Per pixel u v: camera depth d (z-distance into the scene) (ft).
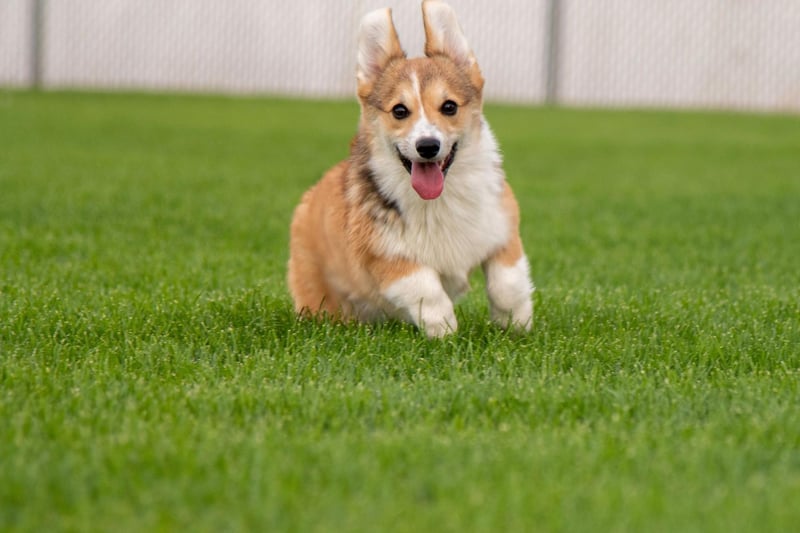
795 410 21.31
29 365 24.62
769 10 111.65
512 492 16.97
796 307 30.91
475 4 117.29
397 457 18.62
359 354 25.67
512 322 27.81
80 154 71.56
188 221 47.50
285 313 30.35
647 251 42.70
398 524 16.20
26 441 19.47
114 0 120.16
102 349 26.08
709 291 34.37
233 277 36.17
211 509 16.81
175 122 93.97
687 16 113.60
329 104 112.16
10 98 108.06
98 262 37.58
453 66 28.14
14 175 60.03
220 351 26.08
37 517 16.56
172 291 32.83
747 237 45.44
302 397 21.99
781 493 17.10
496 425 20.99
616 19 115.24
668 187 62.59
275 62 120.26
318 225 29.35
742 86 113.80
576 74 117.19
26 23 120.67
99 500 17.17
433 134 26.17
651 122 101.91
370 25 28.66
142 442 19.25
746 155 78.95
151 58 121.39
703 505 16.72
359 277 28.09
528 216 51.29
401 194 27.04
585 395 22.04
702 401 21.93
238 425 20.75
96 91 117.39
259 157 73.56
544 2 116.26
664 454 18.80
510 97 118.62
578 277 37.06
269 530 16.08
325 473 18.01
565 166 72.49
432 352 25.64
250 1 119.34
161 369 24.72
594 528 15.94
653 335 26.94
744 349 26.17
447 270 27.55
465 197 27.07
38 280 34.35
